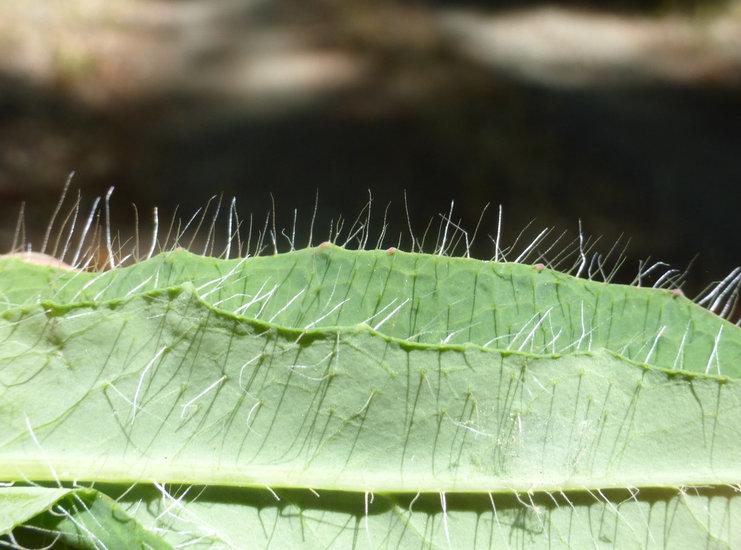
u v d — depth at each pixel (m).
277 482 0.09
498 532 0.09
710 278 0.20
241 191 0.23
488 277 0.09
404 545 0.09
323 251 0.09
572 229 0.21
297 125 0.27
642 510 0.09
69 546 0.08
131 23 0.40
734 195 0.24
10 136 0.24
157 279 0.09
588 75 0.35
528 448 0.09
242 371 0.09
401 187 0.23
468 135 0.26
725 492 0.09
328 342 0.09
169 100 0.30
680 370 0.09
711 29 0.41
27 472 0.09
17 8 0.35
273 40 0.39
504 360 0.09
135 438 0.09
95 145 0.25
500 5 0.50
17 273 0.09
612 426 0.09
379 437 0.09
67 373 0.09
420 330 0.09
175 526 0.09
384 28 0.41
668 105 0.31
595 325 0.09
